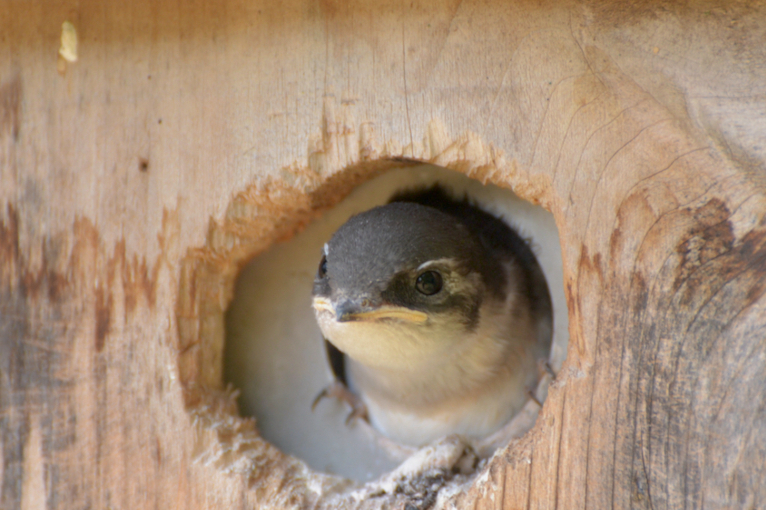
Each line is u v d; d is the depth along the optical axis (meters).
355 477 1.05
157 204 1.04
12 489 1.04
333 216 1.05
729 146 1.02
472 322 1.04
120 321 1.04
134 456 1.04
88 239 1.04
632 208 1.02
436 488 1.03
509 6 1.02
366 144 1.03
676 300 1.02
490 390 1.05
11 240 1.04
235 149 1.03
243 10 1.03
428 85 1.03
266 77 1.03
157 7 1.04
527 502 1.02
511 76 1.02
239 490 1.03
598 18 1.02
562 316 1.05
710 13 1.02
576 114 1.02
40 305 1.04
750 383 1.01
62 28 1.04
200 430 1.03
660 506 1.02
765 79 1.02
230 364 1.05
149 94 1.04
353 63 1.03
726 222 1.02
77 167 1.04
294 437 1.05
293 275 1.05
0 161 1.04
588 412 1.02
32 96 1.04
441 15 1.03
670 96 1.02
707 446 1.01
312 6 1.03
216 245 1.04
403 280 1.04
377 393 1.05
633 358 1.02
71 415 1.04
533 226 1.05
